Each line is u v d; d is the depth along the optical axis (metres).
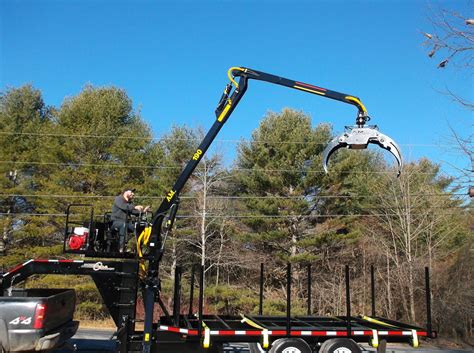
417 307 22.34
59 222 23.95
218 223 27.61
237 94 8.34
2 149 26.58
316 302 25.11
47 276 23.38
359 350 7.51
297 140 26.77
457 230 22.97
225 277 29.25
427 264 22.45
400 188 23.91
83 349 10.24
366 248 25.36
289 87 8.44
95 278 7.78
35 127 28.84
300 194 26.48
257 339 7.48
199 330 7.32
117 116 28.64
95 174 24.73
